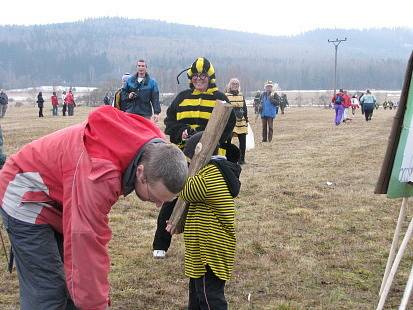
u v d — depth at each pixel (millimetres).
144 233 7297
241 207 8820
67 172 3057
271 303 5184
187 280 5695
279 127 28250
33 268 3305
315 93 117875
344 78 148500
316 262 6254
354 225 7805
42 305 3318
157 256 6246
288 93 118375
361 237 7242
